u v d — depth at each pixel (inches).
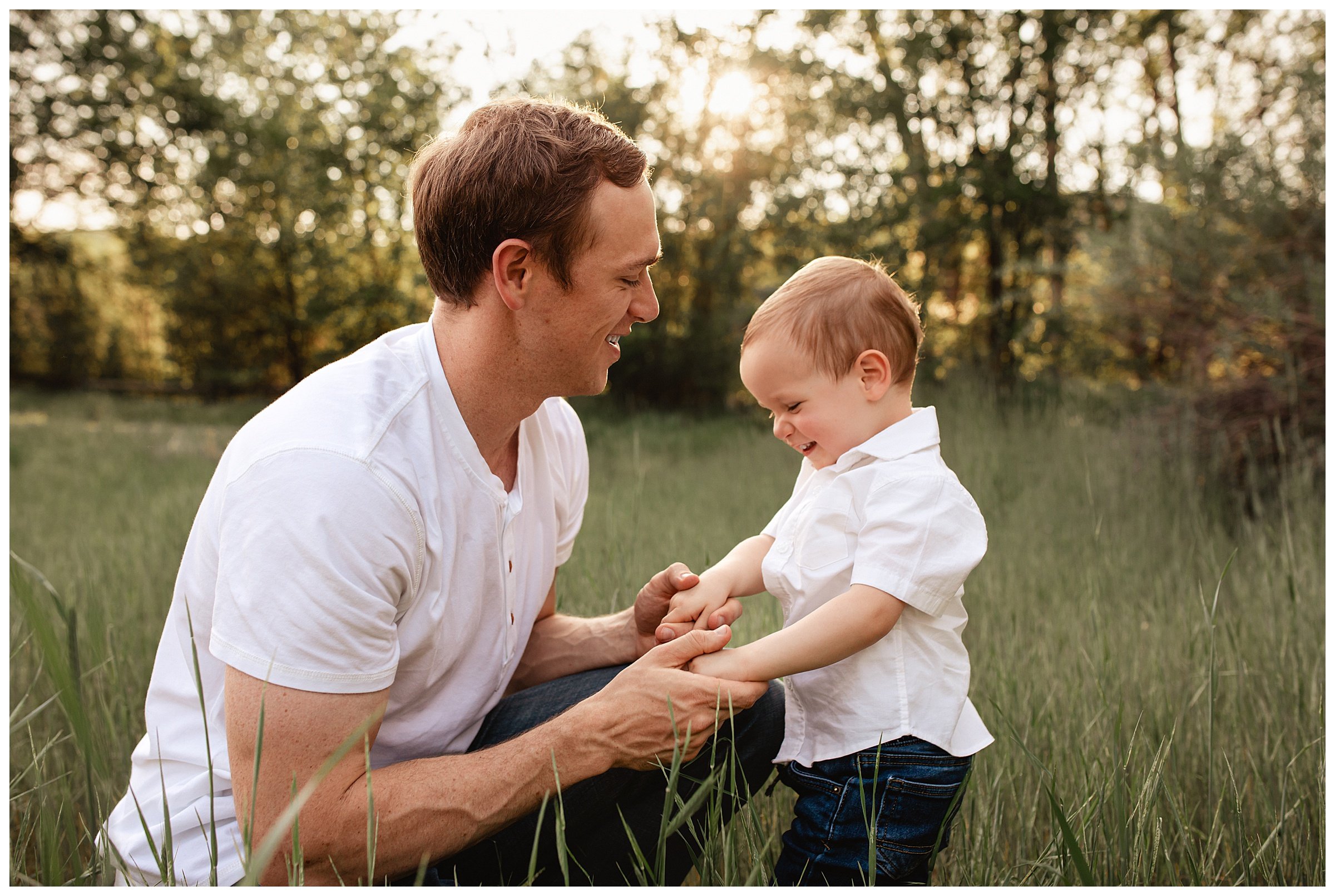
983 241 402.0
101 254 834.2
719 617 60.4
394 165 622.8
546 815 56.1
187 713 54.4
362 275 655.1
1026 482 203.3
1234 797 62.1
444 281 54.0
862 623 54.6
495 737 62.5
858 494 58.9
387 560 48.5
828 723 59.1
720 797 50.9
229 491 48.0
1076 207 369.7
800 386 60.7
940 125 393.1
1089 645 94.7
